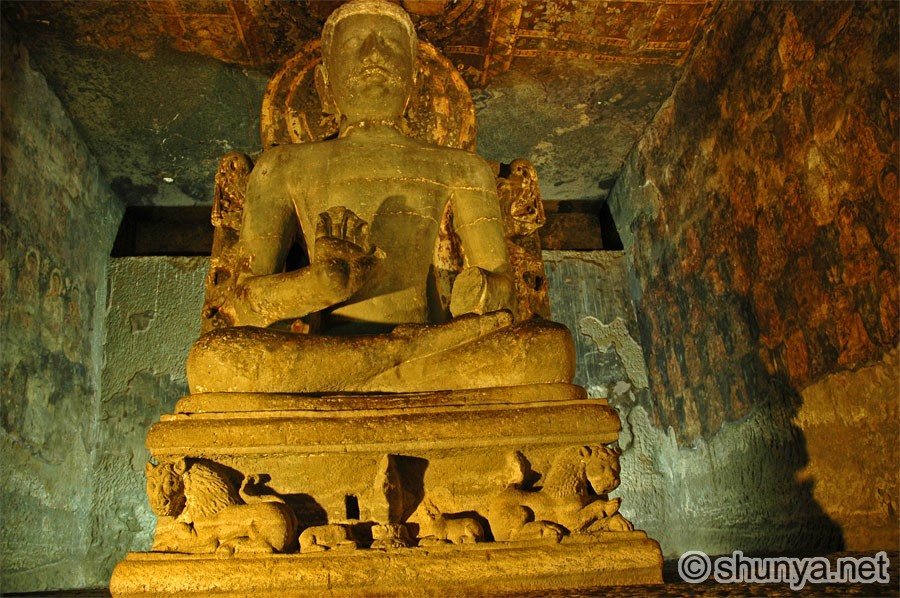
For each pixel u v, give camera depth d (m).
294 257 3.74
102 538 4.84
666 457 5.26
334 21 3.65
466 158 3.55
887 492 3.15
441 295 3.40
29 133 4.45
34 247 4.43
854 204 3.28
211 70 4.77
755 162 4.08
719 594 2.09
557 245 6.20
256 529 2.29
